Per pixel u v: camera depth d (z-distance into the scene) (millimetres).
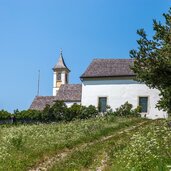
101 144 28328
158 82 27781
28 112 60781
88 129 37125
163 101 27688
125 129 38062
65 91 77250
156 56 27609
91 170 20734
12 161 23828
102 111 62156
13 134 34125
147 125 37094
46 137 32406
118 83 62219
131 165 17812
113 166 19578
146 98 60781
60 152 27688
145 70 27859
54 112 59344
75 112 58656
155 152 18406
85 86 63656
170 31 27672
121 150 22984
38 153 26281
